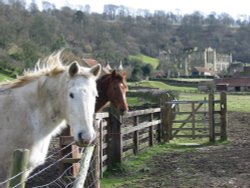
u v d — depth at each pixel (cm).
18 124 469
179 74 10981
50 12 7975
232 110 2767
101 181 865
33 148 477
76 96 432
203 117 1984
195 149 1277
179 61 12362
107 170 953
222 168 952
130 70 7831
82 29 8225
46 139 491
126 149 1159
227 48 15250
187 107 2795
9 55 4466
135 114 1125
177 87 7619
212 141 1432
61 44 4791
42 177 814
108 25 9831
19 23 5022
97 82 875
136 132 1156
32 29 5006
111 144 980
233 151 1202
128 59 9081
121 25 11869
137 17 14775
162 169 970
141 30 13662
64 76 464
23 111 472
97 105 872
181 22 16488
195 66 12662
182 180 845
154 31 14162
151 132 1323
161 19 16012
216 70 13188
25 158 323
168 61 11719
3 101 478
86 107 429
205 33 15900
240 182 809
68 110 446
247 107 3055
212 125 1435
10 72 4147
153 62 11406
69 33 7544
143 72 9262
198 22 16450
